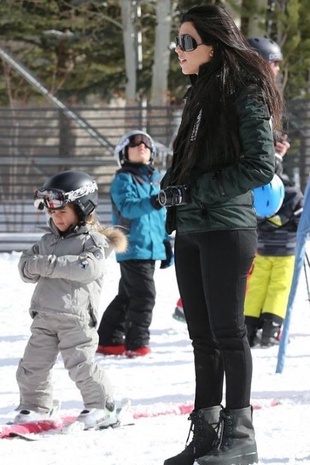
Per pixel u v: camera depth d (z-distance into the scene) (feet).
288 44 168.86
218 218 31.78
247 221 32.14
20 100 206.90
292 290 49.75
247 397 32.50
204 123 31.76
